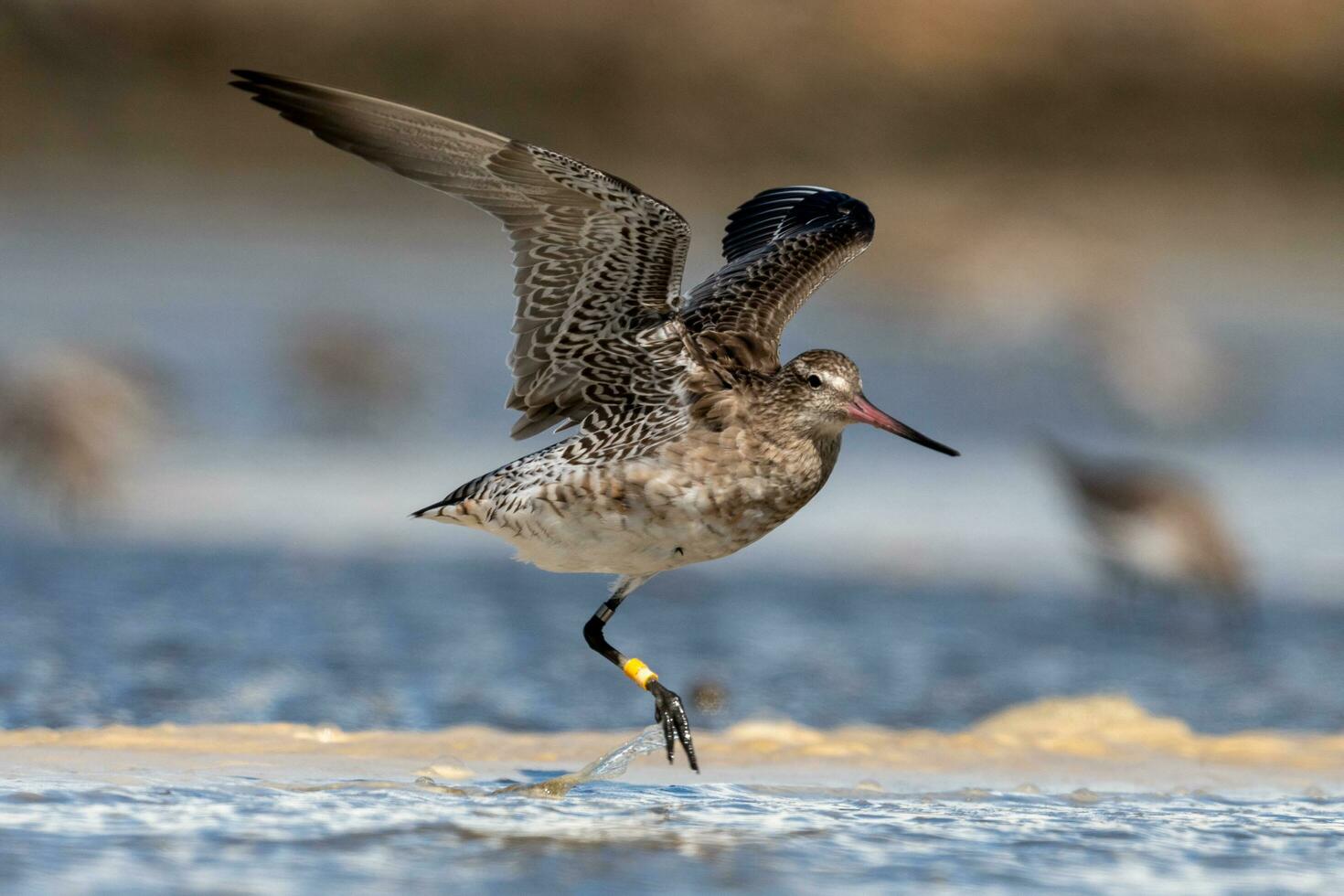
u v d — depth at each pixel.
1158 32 57.22
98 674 11.38
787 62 55.19
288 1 53.59
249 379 27.38
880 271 38.19
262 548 16.86
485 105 54.50
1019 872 6.56
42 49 46.72
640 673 8.42
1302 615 15.53
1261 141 56.69
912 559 17.55
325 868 6.31
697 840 6.92
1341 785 8.52
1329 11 58.03
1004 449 24.67
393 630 13.47
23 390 18.50
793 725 9.68
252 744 8.63
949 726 11.12
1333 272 46.62
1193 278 44.50
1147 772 8.80
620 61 54.84
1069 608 15.69
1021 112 56.12
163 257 40.91
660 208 7.75
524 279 8.21
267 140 51.47
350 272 41.25
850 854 6.77
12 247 40.47
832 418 8.36
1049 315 36.50
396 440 23.78
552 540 8.30
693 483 8.17
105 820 6.87
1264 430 27.41
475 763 8.50
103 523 17.77
